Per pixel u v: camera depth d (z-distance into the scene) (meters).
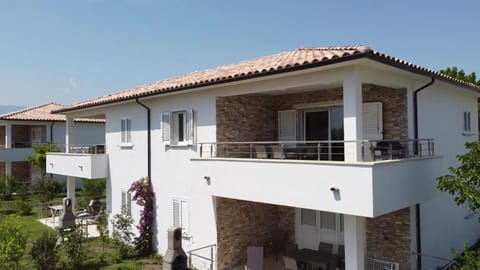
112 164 19.94
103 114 21.47
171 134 15.86
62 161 22.86
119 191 19.33
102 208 24.47
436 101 13.93
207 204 14.27
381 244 12.45
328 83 11.04
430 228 13.04
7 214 25.81
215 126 14.05
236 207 14.56
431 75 11.85
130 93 18.91
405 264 11.87
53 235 15.02
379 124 12.73
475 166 9.87
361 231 9.87
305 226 15.34
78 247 15.20
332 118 14.41
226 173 12.59
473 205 9.80
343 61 9.52
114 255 16.03
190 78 17.48
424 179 11.56
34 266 14.16
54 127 36.94
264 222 15.65
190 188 15.05
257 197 11.55
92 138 38.62
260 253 12.91
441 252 13.88
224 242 14.05
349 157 9.99
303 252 13.58
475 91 15.86
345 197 9.46
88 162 19.97
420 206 12.34
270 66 11.89
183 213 15.42
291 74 11.09
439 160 12.64
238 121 14.77
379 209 9.18
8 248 13.07
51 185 30.45
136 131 18.11
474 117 17.61
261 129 15.66
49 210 26.20
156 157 16.83
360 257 9.77
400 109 12.27
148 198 16.94
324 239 14.70
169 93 15.21
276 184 11.03
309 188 10.20
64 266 14.59
